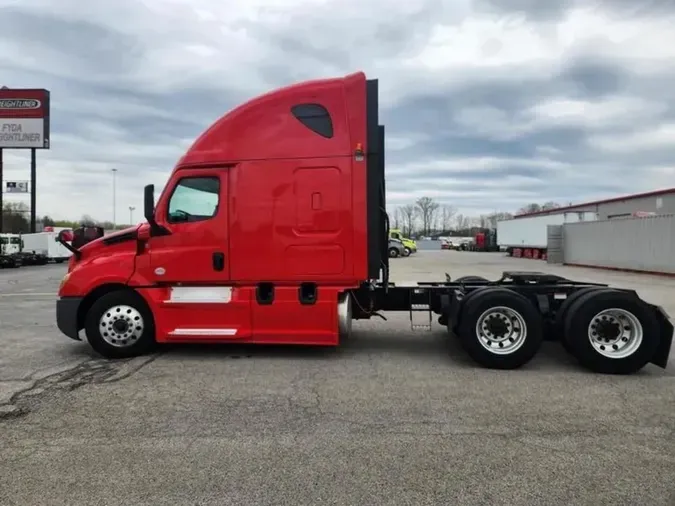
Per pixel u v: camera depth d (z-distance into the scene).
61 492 3.05
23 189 42.34
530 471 3.30
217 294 6.29
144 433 3.96
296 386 5.20
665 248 19.48
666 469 3.32
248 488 3.09
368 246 6.04
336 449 3.65
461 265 26.95
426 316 8.02
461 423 4.16
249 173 6.18
